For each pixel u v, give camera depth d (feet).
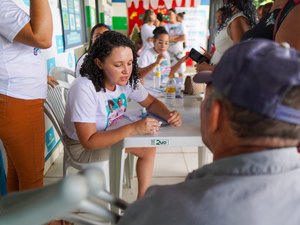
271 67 1.42
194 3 21.07
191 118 5.08
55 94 6.31
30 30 3.91
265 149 1.55
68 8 10.55
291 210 1.44
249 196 1.43
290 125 1.47
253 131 1.51
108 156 5.13
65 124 5.41
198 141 4.24
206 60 7.09
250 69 1.45
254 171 1.49
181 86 7.43
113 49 4.47
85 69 4.70
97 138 4.31
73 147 5.44
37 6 3.92
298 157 1.61
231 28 6.40
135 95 5.41
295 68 1.40
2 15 3.84
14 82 4.24
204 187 1.52
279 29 3.72
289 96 1.40
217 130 1.68
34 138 4.62
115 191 4.75
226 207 1.41
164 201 1.57
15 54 4.19
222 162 1.59
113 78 4.64
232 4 6.45
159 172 7.78
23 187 4.78
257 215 1.39
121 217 1.70
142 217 1.60
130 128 4.27
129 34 22.53
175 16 16.75
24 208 1.08
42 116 4.77
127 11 22.15
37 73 4.52
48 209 1.07
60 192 1.04
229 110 1.54
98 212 1.64
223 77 1.54
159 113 5.17
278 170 1.50
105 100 4.84
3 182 5.52
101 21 18.75
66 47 10.30
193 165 8.20
